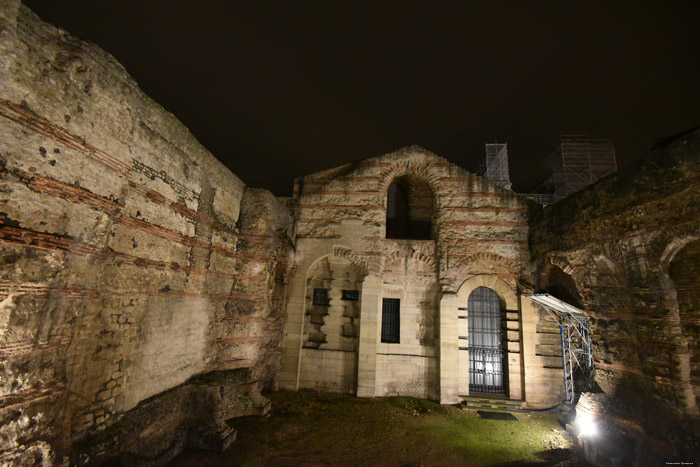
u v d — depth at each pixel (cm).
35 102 525
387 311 1583
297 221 1656
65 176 571
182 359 978
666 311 904
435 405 1400
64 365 571
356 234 1609
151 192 837
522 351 1454
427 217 1825
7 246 485
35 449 507
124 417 737
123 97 704
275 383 1459
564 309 1316
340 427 1143
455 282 1540
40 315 528
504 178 2198
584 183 1959
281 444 994
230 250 1247
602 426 1062
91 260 630
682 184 852
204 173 1087
